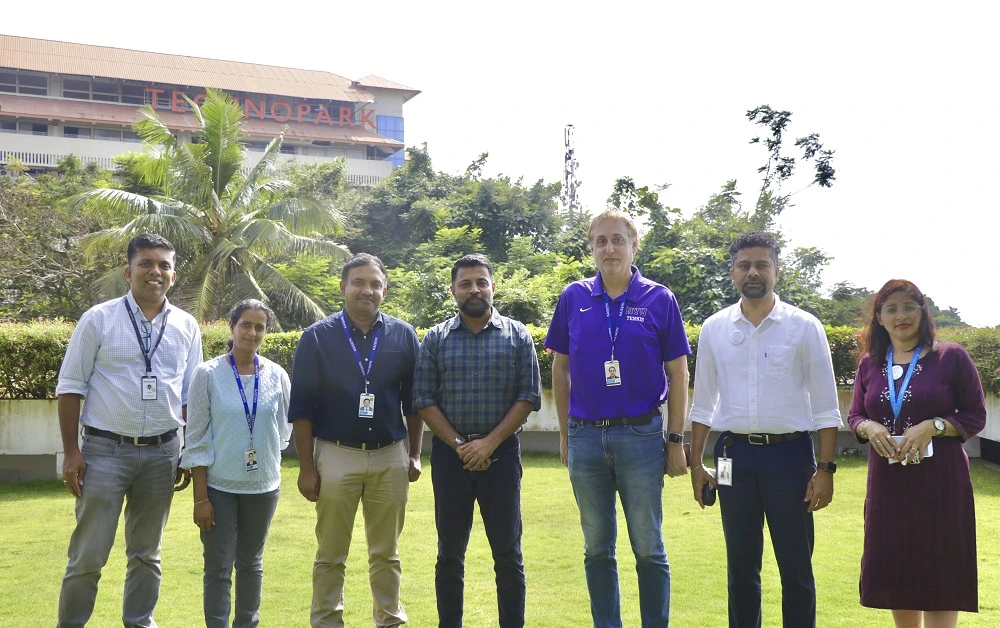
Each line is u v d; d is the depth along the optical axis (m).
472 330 3.84
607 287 3.81
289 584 4.77
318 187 27.20
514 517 3.73
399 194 27.05
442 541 3.73
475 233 23.06
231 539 3.78
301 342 3.92
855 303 13.09
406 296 14.76
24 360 8.05
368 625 4.13
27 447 7.95
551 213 25.67
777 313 3.57
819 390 3.50
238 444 3.80
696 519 6.20
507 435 3.70
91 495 3.62
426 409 3.77
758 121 15.31
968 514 3.31
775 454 3.47
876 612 4.19
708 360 3.71
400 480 3.94
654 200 13.41
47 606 4.40
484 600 4.48
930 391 3.35
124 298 3.89
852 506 6.55
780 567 3.44
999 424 7.69
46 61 37.84
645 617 3.58
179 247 17.77
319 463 3.88
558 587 4.67
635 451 3.60
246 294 17.34
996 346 7.74
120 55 40.53
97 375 3.75
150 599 3.82
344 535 3.87
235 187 19.98
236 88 40.09
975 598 3.27
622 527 6.02
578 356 3.72
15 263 19.36
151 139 19.17
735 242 3.64
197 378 3.82
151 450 3.78
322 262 20.16
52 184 24.09
